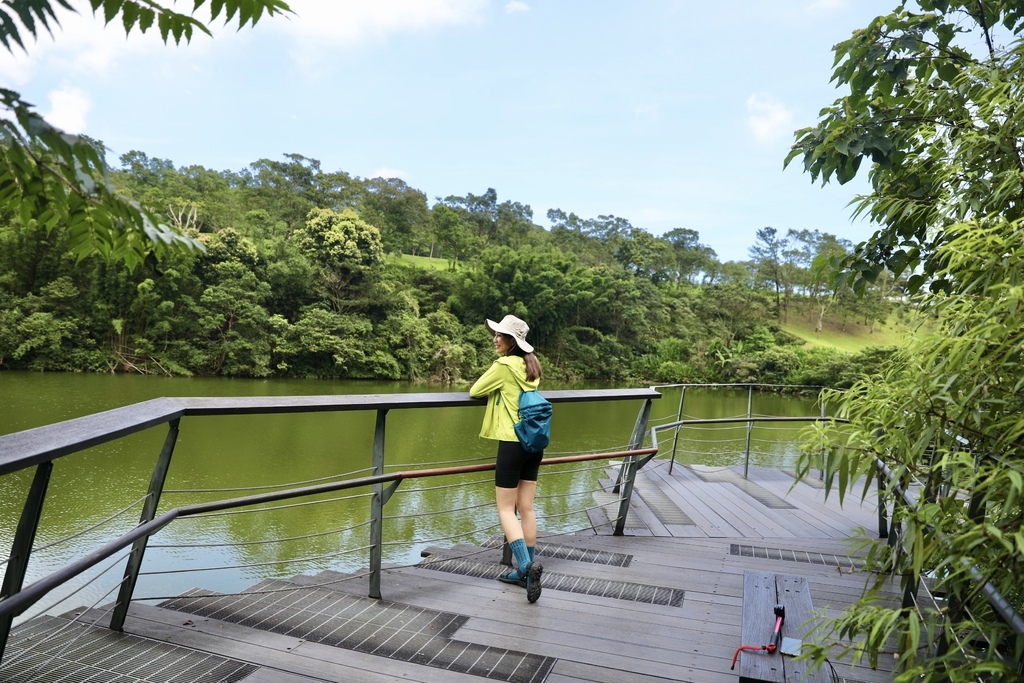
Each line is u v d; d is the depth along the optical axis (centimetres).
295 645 224
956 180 188
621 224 10775
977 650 123
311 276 4075
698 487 579
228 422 1802
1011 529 98
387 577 304
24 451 138
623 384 5303
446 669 213
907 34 256
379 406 259
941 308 123
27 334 3167
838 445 126
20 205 112
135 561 220
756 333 6291
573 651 231
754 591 244
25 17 86
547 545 370
